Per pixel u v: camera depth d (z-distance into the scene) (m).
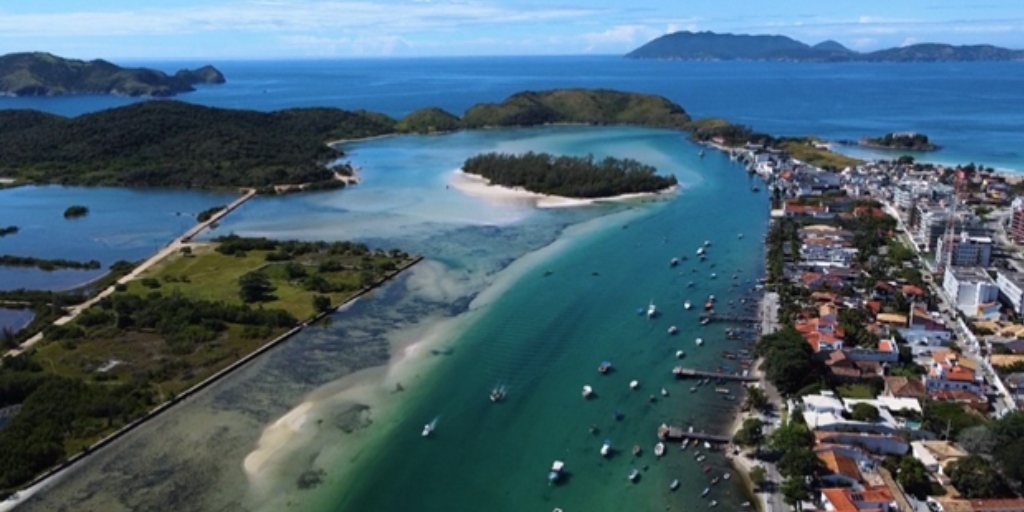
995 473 97.12
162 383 130.75
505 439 113.75
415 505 97.94
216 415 120.94
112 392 125.00
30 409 118.44
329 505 97.75
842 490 94.38
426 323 159.12
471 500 99.06
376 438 113.75
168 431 115.94
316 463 107.06
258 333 151.50
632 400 125.62
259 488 101.12
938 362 132.25
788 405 120.50
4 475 102.00
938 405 116.88
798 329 147.12
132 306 162.38
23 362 135.75
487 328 155.62
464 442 112.81
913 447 105.62
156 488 101.25
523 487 101.88
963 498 94.62
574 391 128.88
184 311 158.38
